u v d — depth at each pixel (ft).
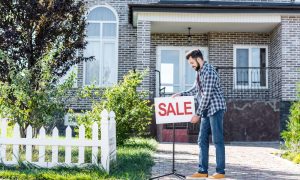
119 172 26.68
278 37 58.18
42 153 27.50
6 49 33.47
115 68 61.77
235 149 45.37
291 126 39.60
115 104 40.81
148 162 31.17
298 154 37.09
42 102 31.22
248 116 55.72
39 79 32.22
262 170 30.63
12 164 27.61
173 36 65.21
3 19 33.63
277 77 58.34
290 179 26.86
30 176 24.61
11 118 31.35
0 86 31.65
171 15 56.49
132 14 57.82
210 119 24.79
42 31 34.22
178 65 65.05
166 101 24.97
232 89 63.36
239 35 64.34
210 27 61.00
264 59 64.34
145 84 54.95
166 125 53.72
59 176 24.57
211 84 24.52
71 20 35.45
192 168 30.40
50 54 32.99
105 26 62.34
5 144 27.71
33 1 33.40
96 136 27.02
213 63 64.03
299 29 56.29
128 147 40.09
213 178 24.58
